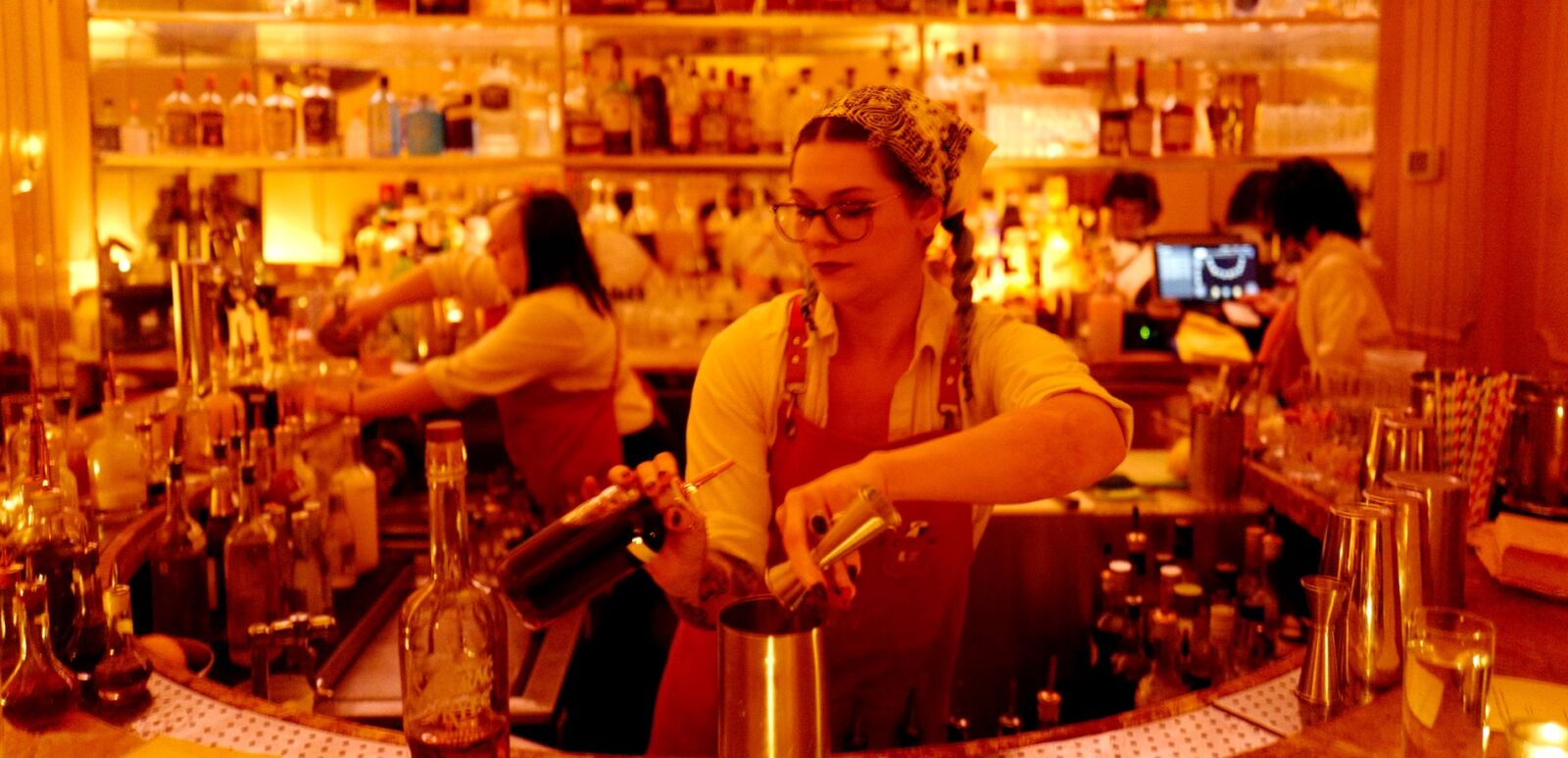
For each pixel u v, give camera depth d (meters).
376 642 1.93
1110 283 4.30
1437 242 4.13
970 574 2.56
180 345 2.07
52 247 3.89
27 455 1.69
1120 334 4.22
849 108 1.36
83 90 3.87
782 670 0.97
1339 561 1.28
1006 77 4.56
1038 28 4.25
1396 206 4.30
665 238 4.38
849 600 1.07
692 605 1.35
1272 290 4.35
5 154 3.80
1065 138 4.33
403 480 2.99
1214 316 4.26
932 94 4.20
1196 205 4.53
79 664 1.31
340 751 1.18
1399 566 1.32
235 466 1.87
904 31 4.30
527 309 3.08
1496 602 1.59
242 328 2.44
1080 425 1.28
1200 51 4.56
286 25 4.04
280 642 1.63
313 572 1.88
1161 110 4.32
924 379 1.56
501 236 3.16
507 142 4.11
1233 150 4.32
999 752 1.19
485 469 3.87
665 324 4.27
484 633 1.12
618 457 3.24
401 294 3.76
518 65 4.43
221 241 2.54
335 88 4.41
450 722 1.09
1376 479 1.63
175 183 4.24
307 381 2.65
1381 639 1.26
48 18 3.81
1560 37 3.59
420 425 3.81
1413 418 1.63
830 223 1.37
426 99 4.08
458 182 4.39
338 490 2.12
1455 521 1.43
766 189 4.46
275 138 4.08
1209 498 2.56
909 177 1.37
